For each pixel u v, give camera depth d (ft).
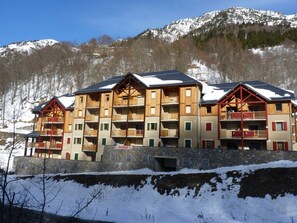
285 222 66.80
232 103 138.92
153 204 93.66
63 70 377.91
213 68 385.29
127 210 88.48
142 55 408.67
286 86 312.09
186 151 124.26
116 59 400.67
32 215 60.95
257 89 142.72
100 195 105.50
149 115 154.51
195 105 143.64
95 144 172.45
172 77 161.17
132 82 166.50
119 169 138.41
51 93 321.93
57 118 190.60
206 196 89.40
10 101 310.86
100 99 174.09
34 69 382.42
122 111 171.42
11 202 19.58
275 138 128.88
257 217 73.00
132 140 162.81
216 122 141.69
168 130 149.69
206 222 70.49
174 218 74.28
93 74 359.46
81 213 81.71
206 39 524.11
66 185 117.70
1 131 220.43
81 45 494.18
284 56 404.57
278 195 79.25
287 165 91.61
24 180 122.52
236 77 345.72
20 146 213.25
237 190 87.10
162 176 105.09
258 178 87.92
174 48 440.86
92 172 137.80
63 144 184.24
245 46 476.13
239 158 112.16
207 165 118.01
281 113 129.80
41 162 160.97
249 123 140.26
